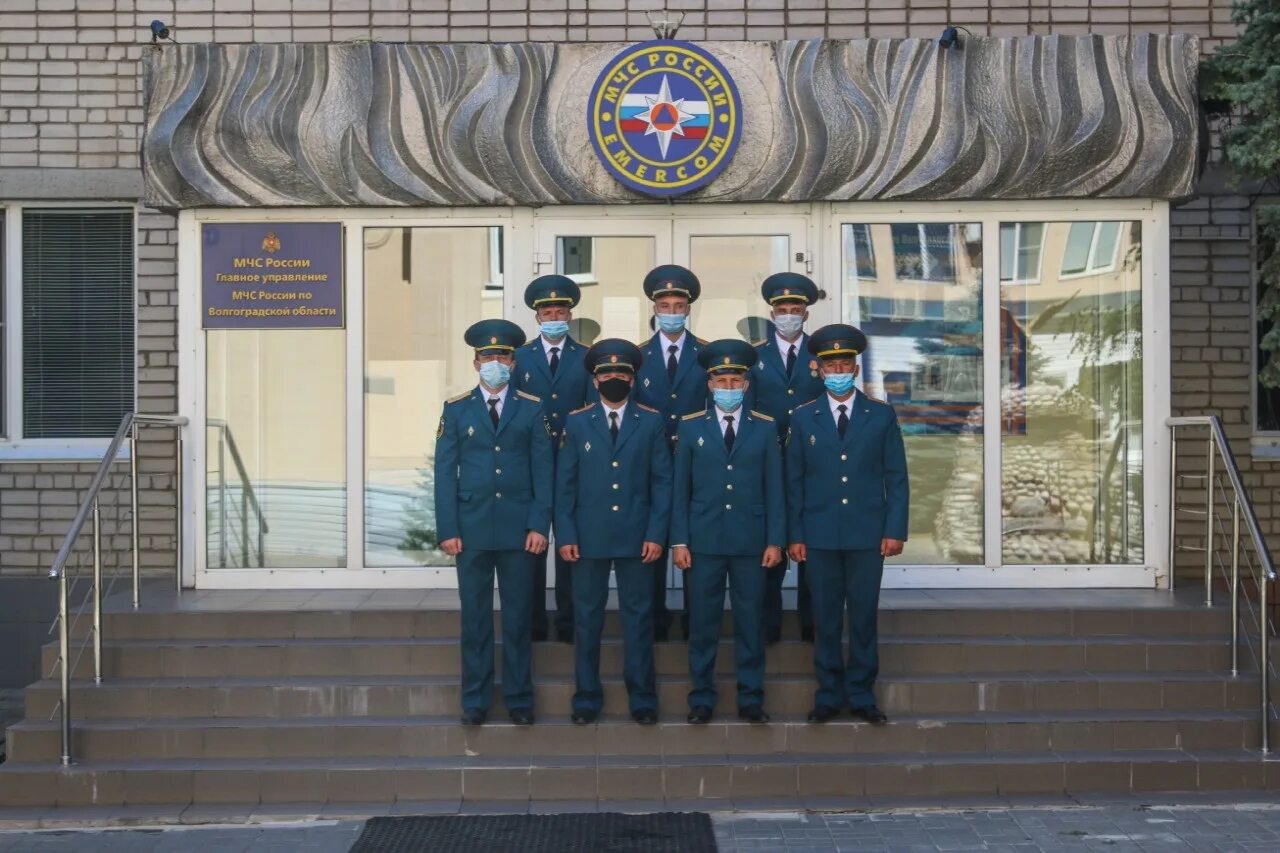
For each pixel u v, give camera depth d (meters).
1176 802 5.93
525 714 6.15
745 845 5.45
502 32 8.31
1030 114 7.38
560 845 5.44
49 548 8.48
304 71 7.44
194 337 7.56
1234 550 6.54
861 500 6.14
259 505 7.62
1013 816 5.79
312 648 6.52
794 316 6.63
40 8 8.49
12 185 8.50
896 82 7.42
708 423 6.20
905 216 7.56
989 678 6.43
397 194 7.46
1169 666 6.56
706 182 7.38
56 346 8.69
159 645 6.54
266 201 7.46
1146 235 7.52
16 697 8.21
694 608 6.15
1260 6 7.15
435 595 7.35
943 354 7.63
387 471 7.65
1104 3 8.21
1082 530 7.61
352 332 7.60
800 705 6.33
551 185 7.45
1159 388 7.48
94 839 5.60
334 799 5.99
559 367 6.73
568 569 6.60
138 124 8.50
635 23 8.29
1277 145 6.91
